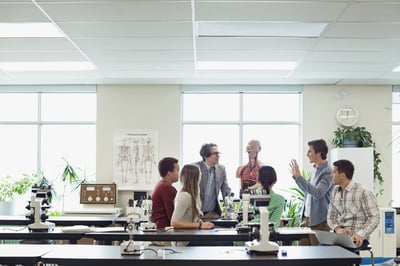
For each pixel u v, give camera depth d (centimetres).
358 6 421
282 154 814
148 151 800
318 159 504
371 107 796
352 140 757
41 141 832
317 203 496
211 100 821
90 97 831
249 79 761
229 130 820
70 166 807
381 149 791
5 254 312
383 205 785
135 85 809
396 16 446
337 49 570
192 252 325
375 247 721
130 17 455
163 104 806
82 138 830
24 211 781
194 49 574
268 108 820
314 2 412
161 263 299
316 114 798
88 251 325
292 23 475
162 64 657
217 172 587
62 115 833
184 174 447
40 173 819
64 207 784
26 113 833
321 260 303
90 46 564
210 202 580
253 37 523
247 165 643
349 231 425
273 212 449
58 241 479
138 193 593
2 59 629
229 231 424
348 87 798
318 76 729
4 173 823
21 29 501
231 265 299
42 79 769
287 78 748
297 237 418
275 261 300
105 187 773
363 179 735
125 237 419
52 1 412
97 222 553
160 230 432
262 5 421
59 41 543
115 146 802
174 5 421
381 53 586
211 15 449
